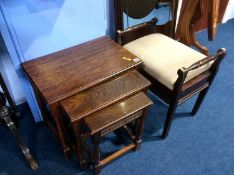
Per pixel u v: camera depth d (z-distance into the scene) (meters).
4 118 1.23
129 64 1.18
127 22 1.46
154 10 1.53
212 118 1.60
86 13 1.25
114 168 1.30
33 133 1.47
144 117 1.15
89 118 0.99
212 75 1.34
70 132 1.19
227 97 1.76
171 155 1.37
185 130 1.51
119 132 1.48
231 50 2.24
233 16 2.75
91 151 1.28
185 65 1.23
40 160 1.33
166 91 1.26
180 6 1.78
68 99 1.02
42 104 1.30
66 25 1.23
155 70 1.24
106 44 1.32
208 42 2.34
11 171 1.27
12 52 1.15
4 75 1.40
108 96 1.04
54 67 1.15
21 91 1.57
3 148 1.38
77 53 1.25
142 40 1.44
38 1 1.07
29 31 1.13
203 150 1.41
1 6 1.00
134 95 1.11
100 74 1.11
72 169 1.29
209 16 1.54
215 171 1.31
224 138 1.48
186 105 1.68
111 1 1.41
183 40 1.74
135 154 1.37
